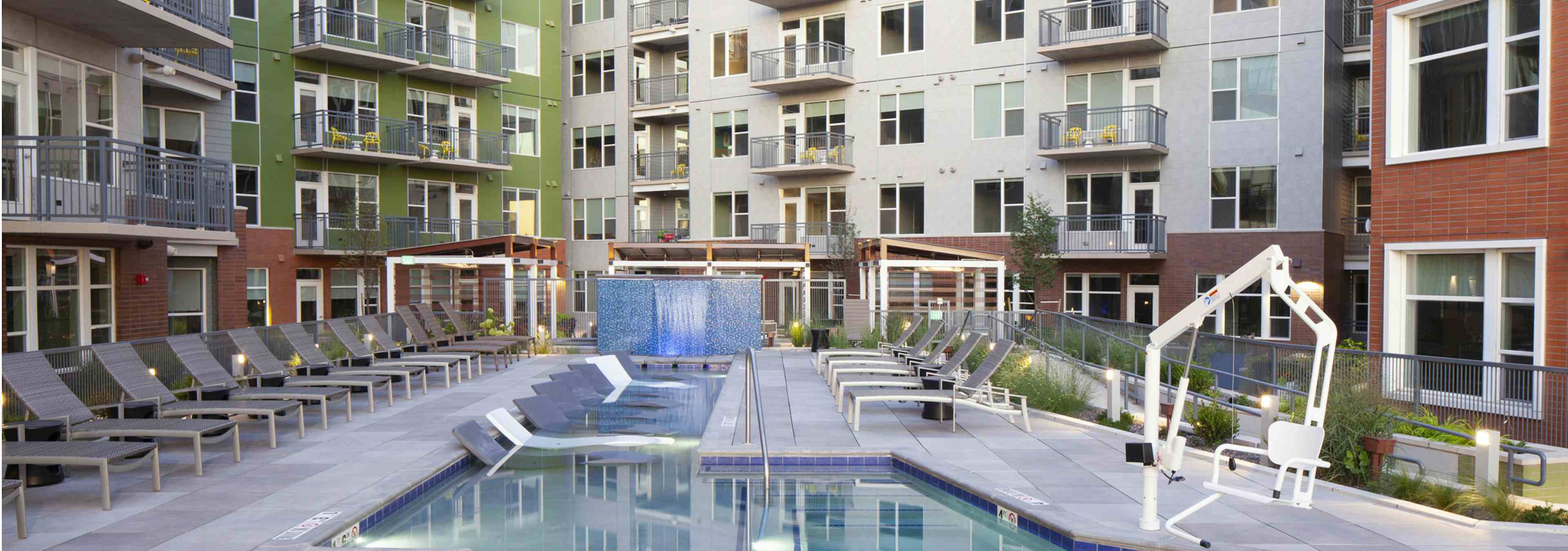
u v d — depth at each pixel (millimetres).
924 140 28359
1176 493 7879
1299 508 7336
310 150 27016
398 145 29375
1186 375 6586
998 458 9367
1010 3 26938
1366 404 8977
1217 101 24219
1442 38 12234
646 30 34125
